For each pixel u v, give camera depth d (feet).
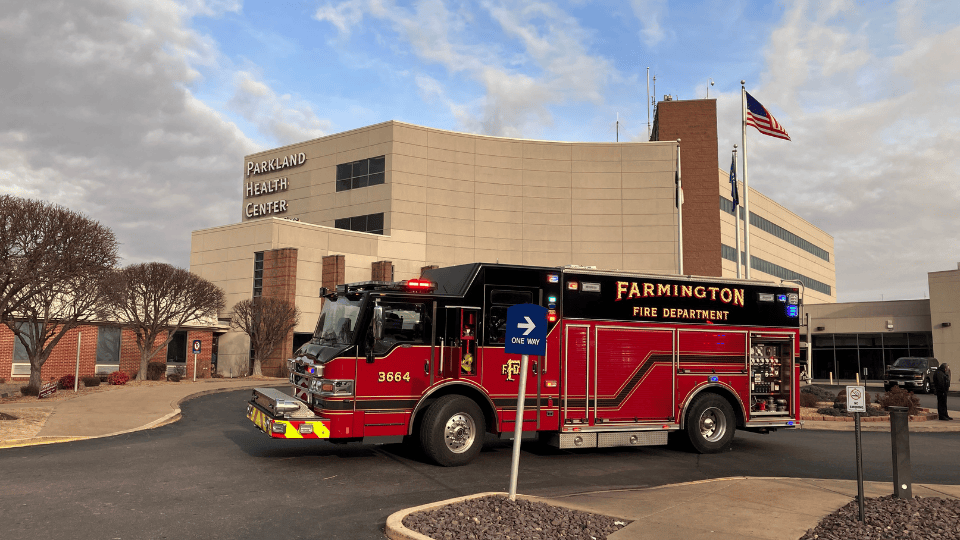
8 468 32.83
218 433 47.09
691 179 195.00
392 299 34.14
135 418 54.60
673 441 44.09
